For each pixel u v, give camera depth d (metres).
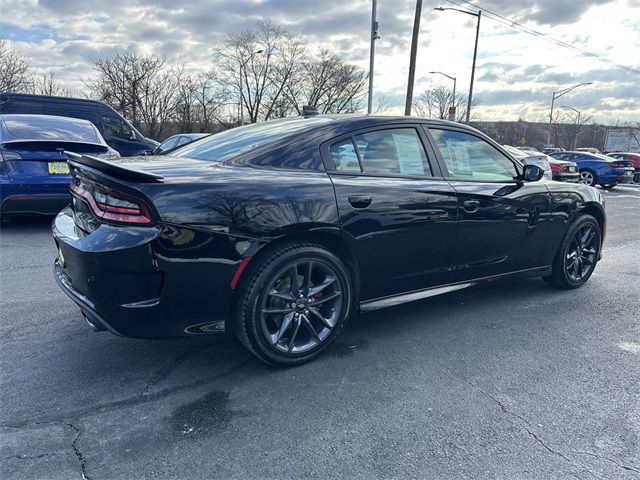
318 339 3.00
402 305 4.12
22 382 2.70
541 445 2.24
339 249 3.02
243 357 3.06
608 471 2.07
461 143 3.71
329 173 2.99
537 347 3.32
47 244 5.87
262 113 51.47
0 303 3.89
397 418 2.44
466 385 2.78
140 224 2.37
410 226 3.21
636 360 3.14
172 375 2.82
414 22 18.86
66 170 6.25
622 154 22.50
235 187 2.59
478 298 4.33
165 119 44.88
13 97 10.88
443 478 2.02
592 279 5.02
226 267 2.56
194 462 2.08
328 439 2.26
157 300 2.45
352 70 50.81
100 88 42.03
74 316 3.65
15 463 2.04
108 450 2.14
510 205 3.78
